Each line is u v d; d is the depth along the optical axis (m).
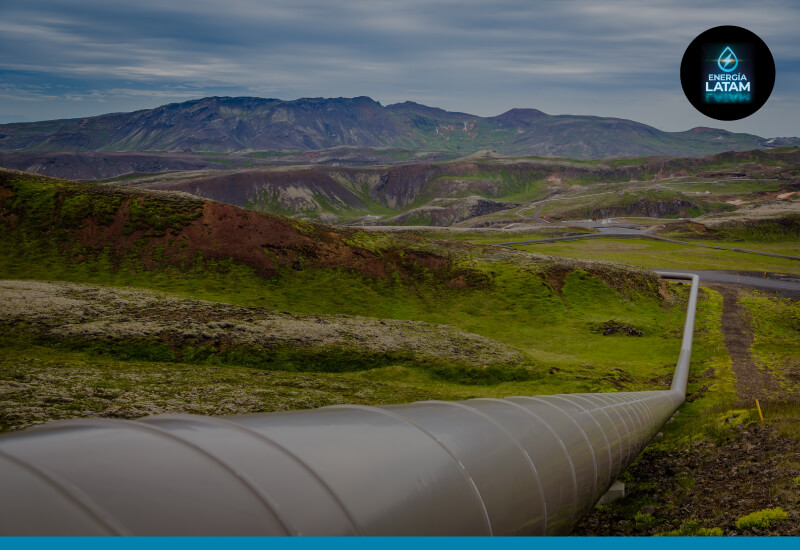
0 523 4.51
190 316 55.78
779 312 92.19
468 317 84.06
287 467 6.70
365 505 6.68
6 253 87.06
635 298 95.69
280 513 5.87
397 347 55.31
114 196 99.69
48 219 93.75
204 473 6.11
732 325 83.50
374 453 7.79
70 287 61.09
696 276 109.50
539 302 87.69
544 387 49.59
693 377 57.41
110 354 44.50
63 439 6.21
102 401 30.17
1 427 24.31
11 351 41.41
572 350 70.38
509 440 10.65
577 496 12.18
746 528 17.62
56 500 4.98
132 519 5.10
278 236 96.94
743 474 22.94
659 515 20.11
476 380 50.91
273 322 57.31
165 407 30.75
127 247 90.50
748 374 57.00
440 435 9.31
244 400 34.06
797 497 19.30
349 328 59.50
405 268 96.50
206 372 41.56
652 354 68.19
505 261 99.81
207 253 91.12
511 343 73.56
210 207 100.25
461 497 8.12
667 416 33.94
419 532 7.00
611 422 17.77
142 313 54.75
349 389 41.50
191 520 5.33
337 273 92.44
